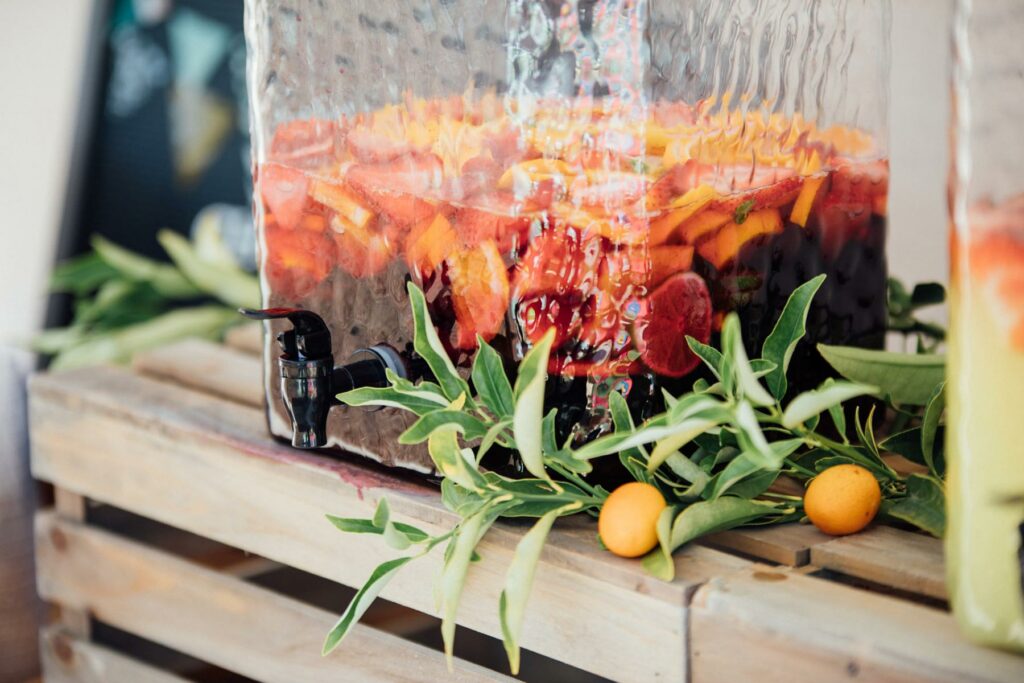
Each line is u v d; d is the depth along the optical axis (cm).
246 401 108
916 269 123
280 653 100
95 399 109
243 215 164
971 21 73
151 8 168
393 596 93
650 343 84
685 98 84
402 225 89
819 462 88
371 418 93
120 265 157
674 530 82
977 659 75
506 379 85
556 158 84
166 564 106
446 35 86
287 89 92
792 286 92
